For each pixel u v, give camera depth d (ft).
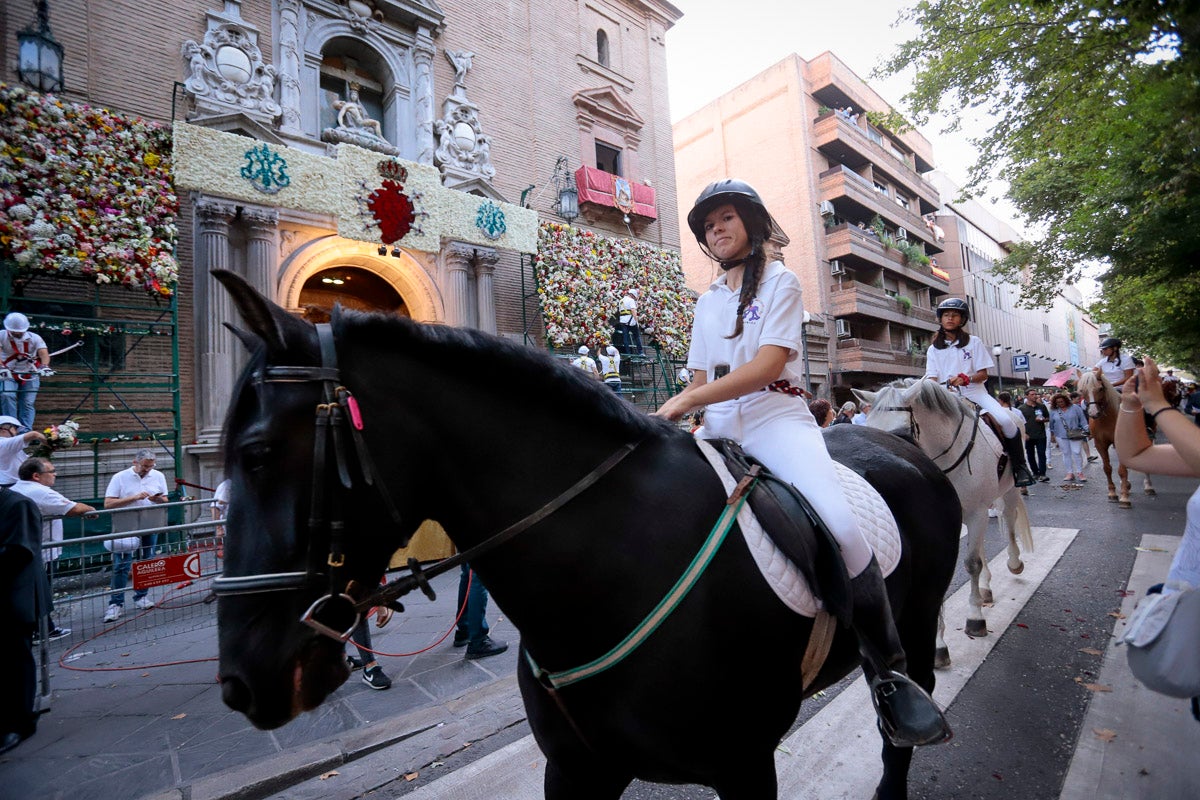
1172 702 9.81
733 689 4.23
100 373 25.50
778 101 80.64
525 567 4.24
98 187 24.32
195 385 27.43
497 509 4.25
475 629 14.17
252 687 3.35
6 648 10.61
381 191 32.01
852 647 5.65
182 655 14.93
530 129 44.27
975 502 13.41
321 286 39.65
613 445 4.60
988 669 11.72
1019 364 101.55
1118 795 7.70
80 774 9.63
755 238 5.57
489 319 37.52
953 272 114.52
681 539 4.33
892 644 5.00
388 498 3.80
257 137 30.12
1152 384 6.29
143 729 11.14
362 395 3.85
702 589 4.22
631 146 51.31
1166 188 29.45
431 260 36.35
